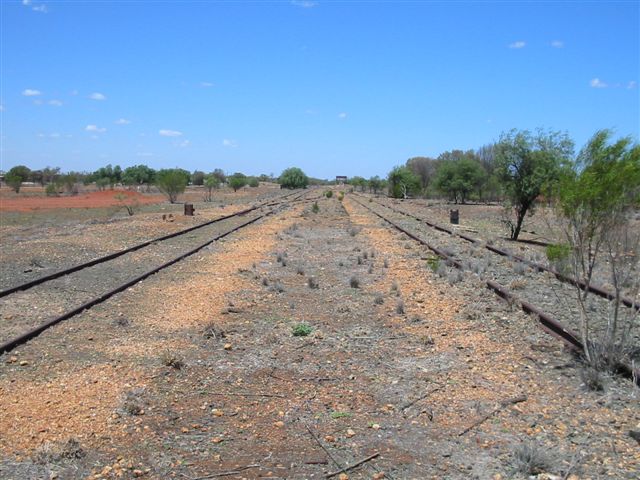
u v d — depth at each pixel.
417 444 6.68
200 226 31.27
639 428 6.88
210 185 74.38
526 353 9.71
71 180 82.69
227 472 6.05
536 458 6.09
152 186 114.56
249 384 8.48
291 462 6.27
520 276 16.81
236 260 19.78
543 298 13.88
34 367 9.02
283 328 11.34
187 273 17.14
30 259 19.36
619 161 8.42
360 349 10.12
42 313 12.35
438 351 9.98
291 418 7.35
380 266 18.95
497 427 7.07
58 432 6.84
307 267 18.78
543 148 27.09
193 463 6.23
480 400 7.85
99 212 46.66
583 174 8.66
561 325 10.62
